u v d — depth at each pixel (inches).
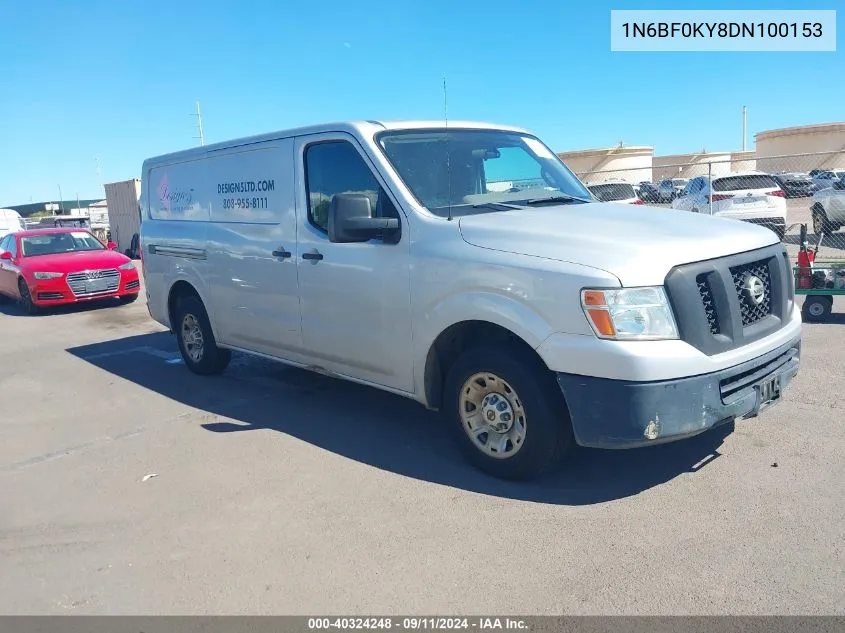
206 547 143.8
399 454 188.7
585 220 168.6
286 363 231.1
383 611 119.0
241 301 241.4
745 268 159.9
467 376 167.3
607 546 135.3
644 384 138.6
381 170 184.5
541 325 149.5
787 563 126.2
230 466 186.4
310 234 207.3
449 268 166.6
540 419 154.7
